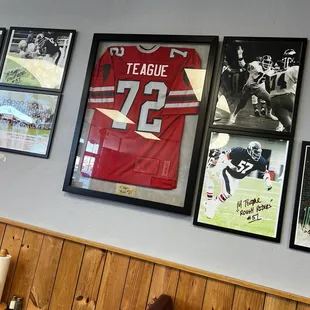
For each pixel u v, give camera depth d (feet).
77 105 5.92
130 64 5.76
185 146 5.27
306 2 5.22
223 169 5.06
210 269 4.87
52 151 5.88
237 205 4.91
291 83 5.02
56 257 5.48
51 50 6.21
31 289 5.47
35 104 6.09
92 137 5.70
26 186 5.89
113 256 5.24
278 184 4.82
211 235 4.96
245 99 5.16
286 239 4.68
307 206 4.67
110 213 5.43
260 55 5.22
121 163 5.49
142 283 5.04
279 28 5.25
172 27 5.73
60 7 6.35
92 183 5.54
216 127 5.19
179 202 5.12
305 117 4.91
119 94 5.72
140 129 5.52
